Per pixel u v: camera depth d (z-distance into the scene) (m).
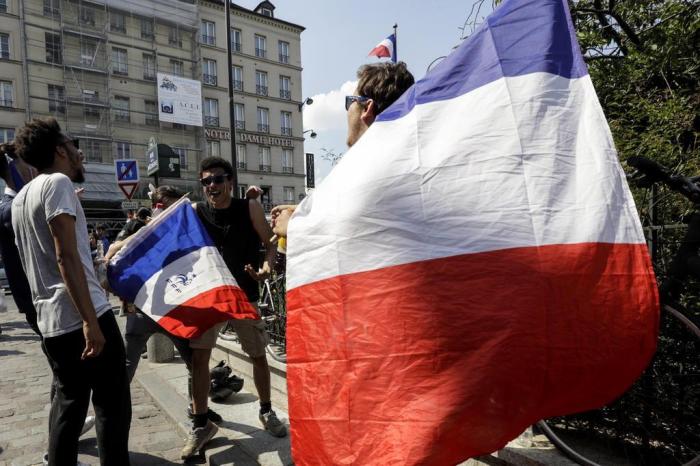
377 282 1.66
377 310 1.64
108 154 33.72
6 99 30.45
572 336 1.53
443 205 1.68
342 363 1.64
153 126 35.78
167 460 3.22
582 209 1.62
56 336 2.41
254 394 4.17
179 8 36.72
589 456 2.25
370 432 1.55
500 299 1.56
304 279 1.79
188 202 3.21
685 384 2.13
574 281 1.57
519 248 1.60
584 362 1.52
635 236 1.61
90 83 33.19
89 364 2.45
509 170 1.67
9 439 3.65
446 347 1.54
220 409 3.83
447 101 1.83
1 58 30.17
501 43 1.84
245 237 3.34
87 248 2.52
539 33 1.83
